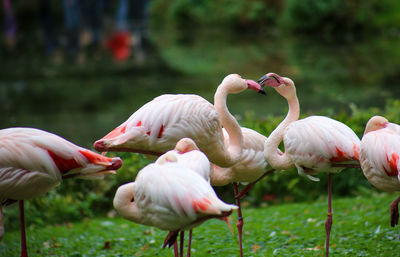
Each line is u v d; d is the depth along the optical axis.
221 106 7.93
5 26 51.94
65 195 11.40
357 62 31.55
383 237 8.28
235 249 8.35
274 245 8.48
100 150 7.48
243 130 8.24
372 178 6.81
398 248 7.72
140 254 8.45
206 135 7.67
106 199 11.49
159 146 7.53
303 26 48.25
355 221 9.42
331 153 7.11
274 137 7.86
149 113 7.47
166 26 58.22
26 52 39.28
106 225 10.52
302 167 7.60
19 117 20.59
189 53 38.25
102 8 49.56
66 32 47.78
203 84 26.70
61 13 52.94
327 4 47.16
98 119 20.08
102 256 8.43
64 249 8.92
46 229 10.28
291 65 31.45
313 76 27.58
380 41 41.59
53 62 34.53
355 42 41.56
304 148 7.28
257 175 8.20
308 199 11.74
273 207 11.37
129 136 7.35
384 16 47.31
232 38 47.75
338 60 32.56
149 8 59.59
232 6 54.66
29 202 10.84
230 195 12.11
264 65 31.88
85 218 11.16
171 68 31.84
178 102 7.61
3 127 19.02
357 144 7.12
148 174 5.93
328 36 46.44
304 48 38.94
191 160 6.22
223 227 9.87
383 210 9.82
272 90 24.88
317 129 7.24
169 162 6.07
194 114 7.56
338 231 8.99
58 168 6.66
